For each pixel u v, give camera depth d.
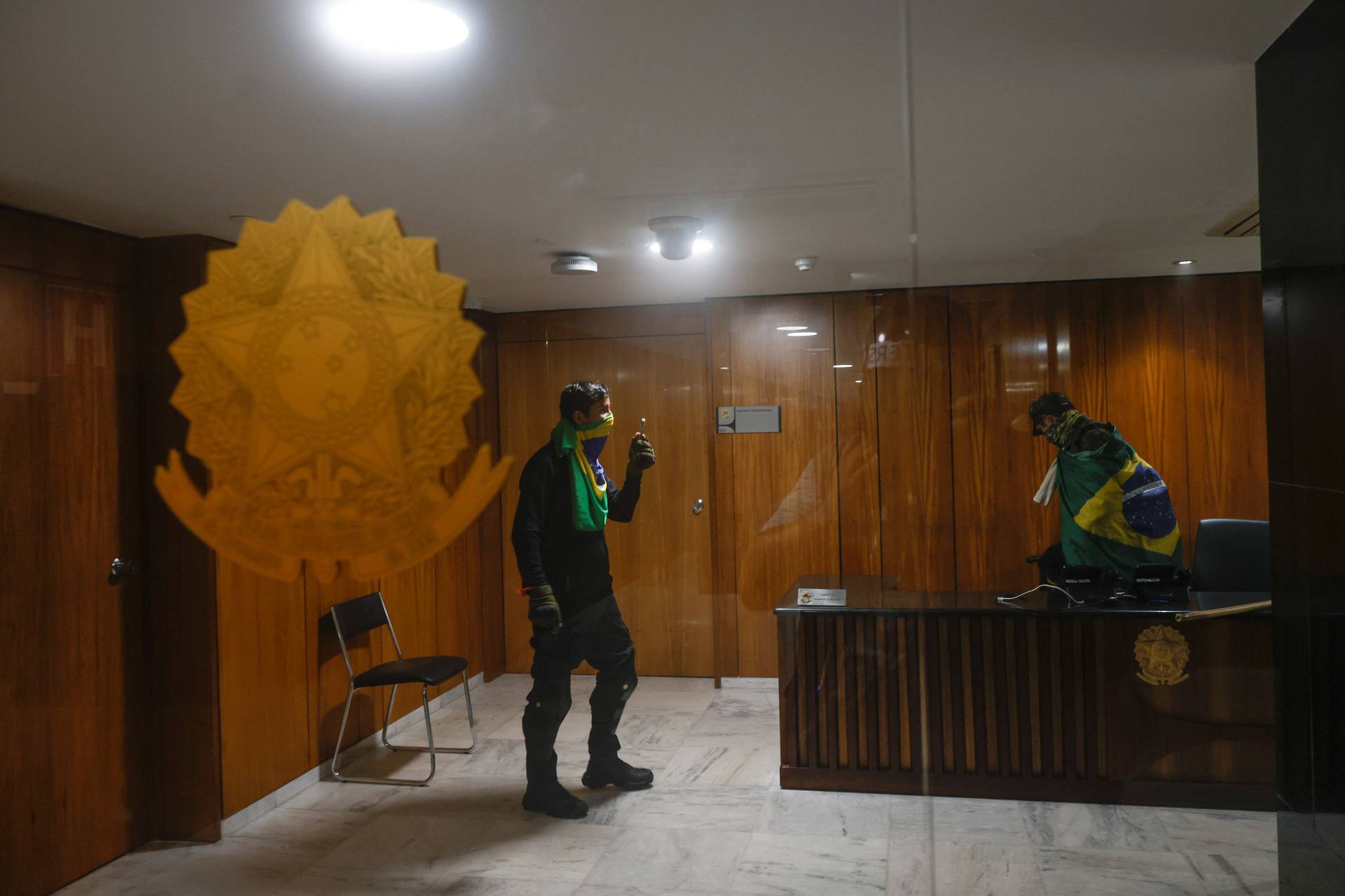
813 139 1.19
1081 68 1.06
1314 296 1.05
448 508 0.82
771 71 1.03
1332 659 1.06
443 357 0.82
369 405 0.81
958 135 1.21
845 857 1.28
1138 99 1.13
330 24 0.89
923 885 1.30
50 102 0.90
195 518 0.82
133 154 0.91
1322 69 0.97
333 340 0.81
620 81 1.02
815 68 1.03
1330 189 0.98
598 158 1.13
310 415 0.81
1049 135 1.22
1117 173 1.26
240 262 0.81
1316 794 1.14
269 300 0.81
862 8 0.91
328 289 0.81
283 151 0.96
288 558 0.82
